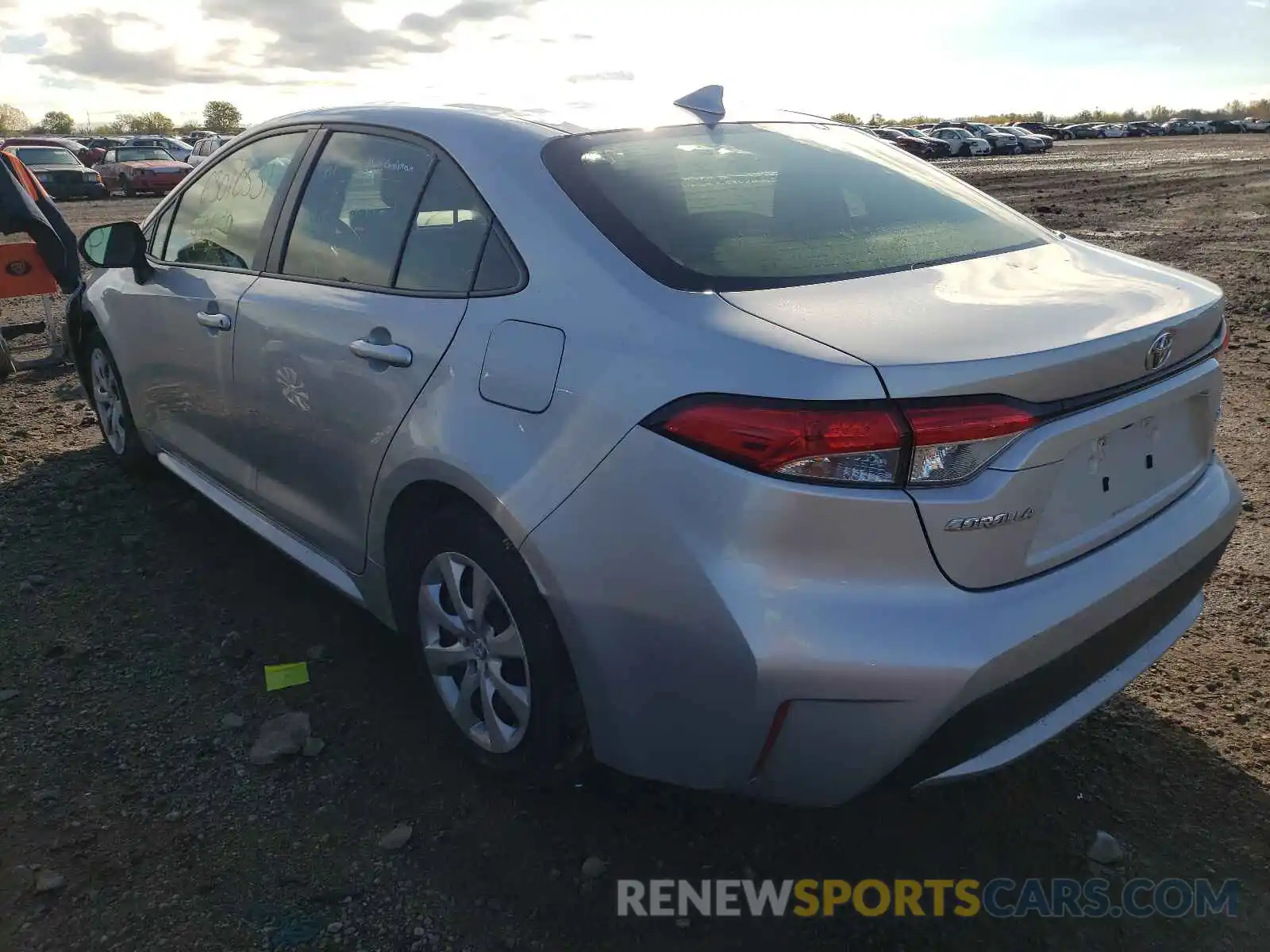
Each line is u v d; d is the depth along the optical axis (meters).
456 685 2.65
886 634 1.83
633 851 2.38
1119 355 2.02
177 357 3.58
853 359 1.82
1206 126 73.00
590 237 2.25
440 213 2.57
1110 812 2.52
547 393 2.14
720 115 2.90
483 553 2.32
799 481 1.81
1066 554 2.06
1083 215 16.22
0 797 2.47
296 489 3.07
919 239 2.52
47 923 2.11
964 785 2.62
